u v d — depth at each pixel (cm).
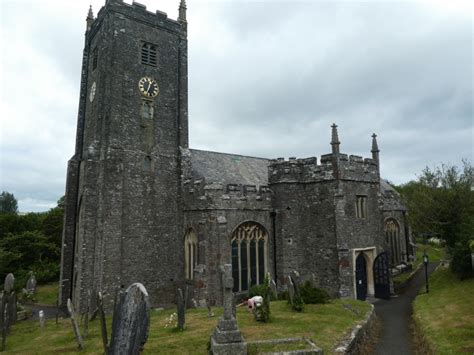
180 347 1429
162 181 3148
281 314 1920
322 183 2845
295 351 1261
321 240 2794
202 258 2712
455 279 2916
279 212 2952
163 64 3331
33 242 4947
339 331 1606
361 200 2938
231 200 2800
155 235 3033
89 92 3431
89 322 2405
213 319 1983
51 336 2038
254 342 1371
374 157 3117
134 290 893
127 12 3156
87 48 3600
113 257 2762
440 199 3306
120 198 2864
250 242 2891
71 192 3247
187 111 3403
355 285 2738
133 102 3089
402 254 4481
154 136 3170
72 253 3161
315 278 2781
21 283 4066
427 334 1692
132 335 870
